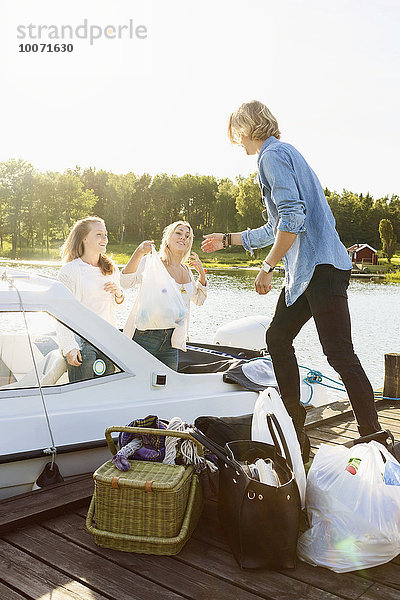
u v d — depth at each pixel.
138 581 2.23
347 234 90.19
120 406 3.13
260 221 88.62
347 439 4.21
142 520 2.42
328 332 2.92
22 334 2.94
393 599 2.16
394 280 51.44
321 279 2.91
